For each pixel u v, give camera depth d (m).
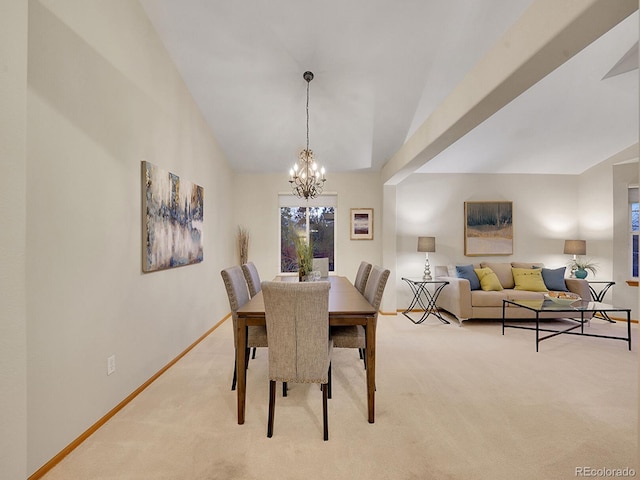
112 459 1.73
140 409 2.25
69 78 1.82
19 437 1.20
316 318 1.87
